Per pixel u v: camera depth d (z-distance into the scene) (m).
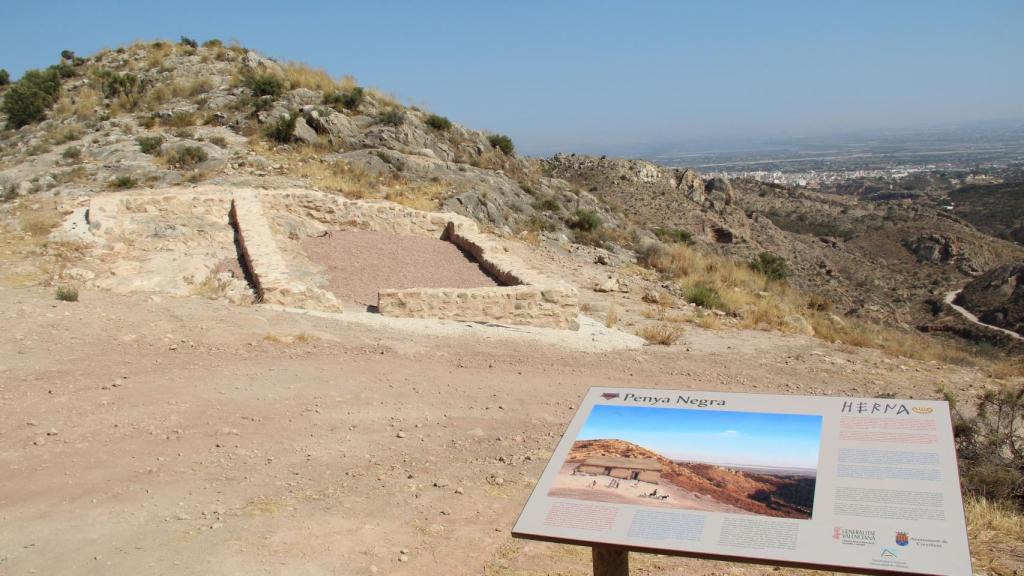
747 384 11.55
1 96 34.56
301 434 8.27
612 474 4.17
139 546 5.62
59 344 10.44
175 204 18.41
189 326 11.58
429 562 5.54
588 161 54.72
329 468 7.44
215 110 28.88
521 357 12.06
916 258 60.59
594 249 22.81
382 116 29.50
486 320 13.82
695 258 23.09
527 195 28.00
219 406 8.82
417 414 9.17
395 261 17.56
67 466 7.13
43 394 8.77
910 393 11.76
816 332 17.08
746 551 3.55
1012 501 7.29
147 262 15.37
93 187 20.86
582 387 10.73
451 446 8.24
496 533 6.09
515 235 22.72
